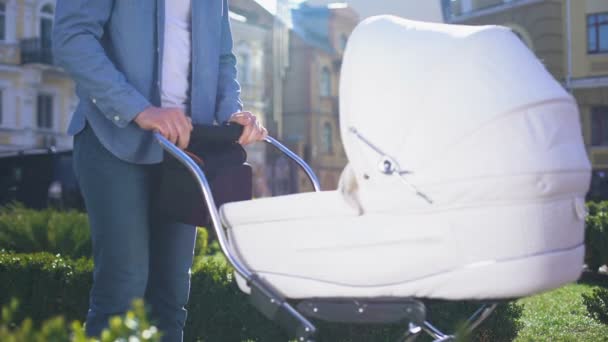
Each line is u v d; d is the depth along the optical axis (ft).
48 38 98.78
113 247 9.02
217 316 14.69
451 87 6.91
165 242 9.84
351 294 7.13
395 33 7.26
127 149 8.86
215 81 9.86
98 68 8.69
